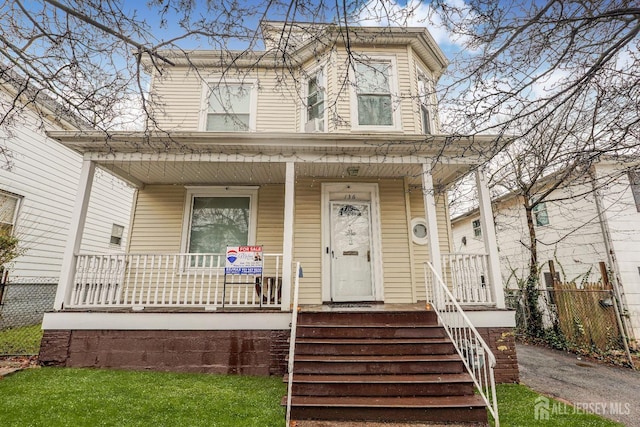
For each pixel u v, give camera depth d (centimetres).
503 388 489
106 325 527
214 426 343
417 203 757
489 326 531
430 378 412
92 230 1094
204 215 767
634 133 362
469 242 1534
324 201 743
